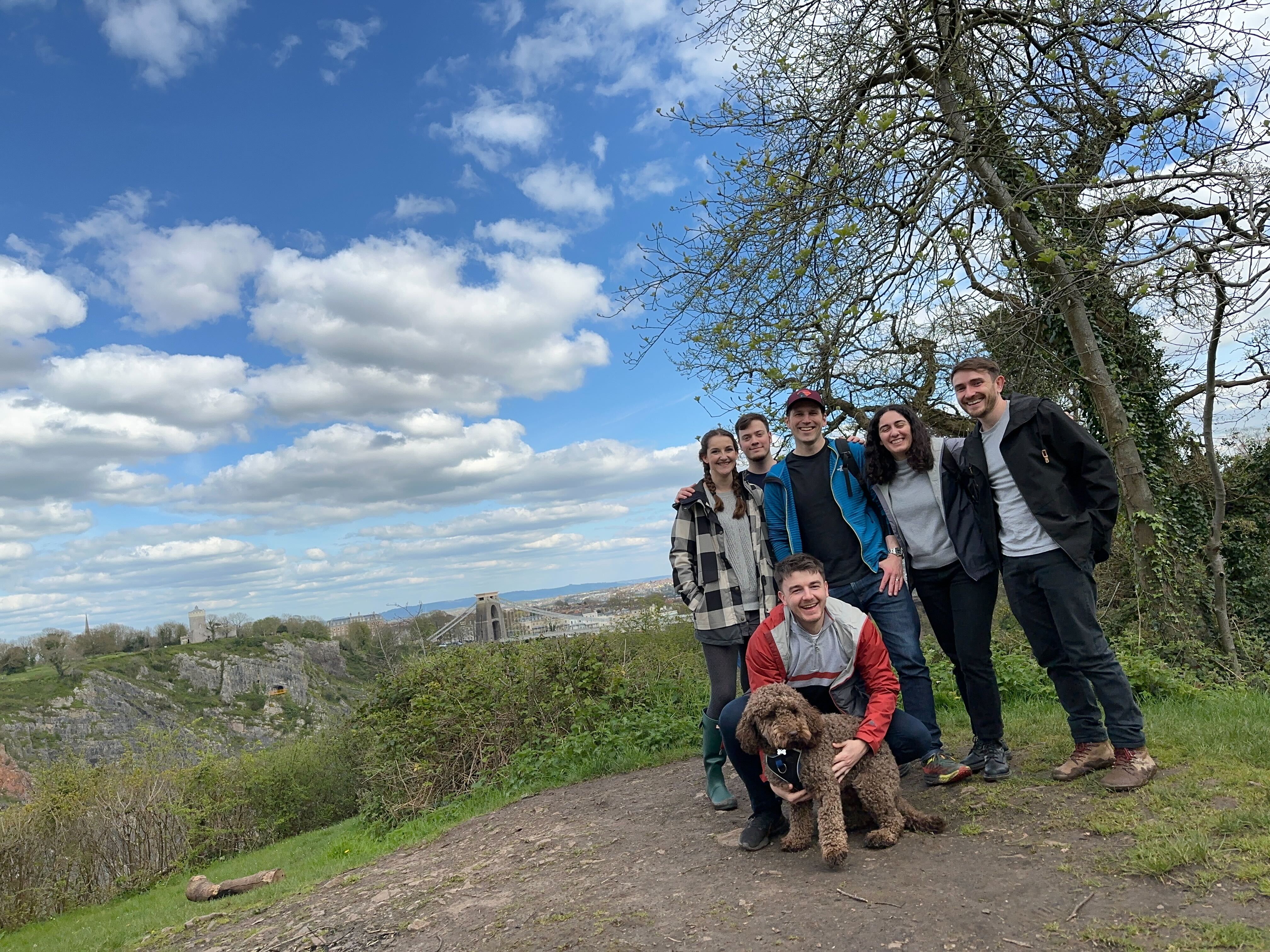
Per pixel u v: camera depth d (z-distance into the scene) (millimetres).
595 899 3408
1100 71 6973
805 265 7000
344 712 17891
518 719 9008
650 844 4086
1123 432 8875
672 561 4406
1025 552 3514
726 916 2895
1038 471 3443
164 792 16375
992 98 7098
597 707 8562
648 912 3107
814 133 7344
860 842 3350
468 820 6180
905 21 6965
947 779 3859
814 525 4031
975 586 3785
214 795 17312
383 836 7715
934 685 6305
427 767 8836
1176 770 3520
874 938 2516
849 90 7129
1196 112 6723
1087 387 9453
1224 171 6281
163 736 17766
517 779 7445
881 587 3879
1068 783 3584
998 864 2900
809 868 3189
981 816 3400
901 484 3896
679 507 4441
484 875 4273
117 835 15281
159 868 15359
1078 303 8500
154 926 6312
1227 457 12047
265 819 17797
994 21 7254
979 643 3803
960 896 2697
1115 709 3393
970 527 3734
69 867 14383
